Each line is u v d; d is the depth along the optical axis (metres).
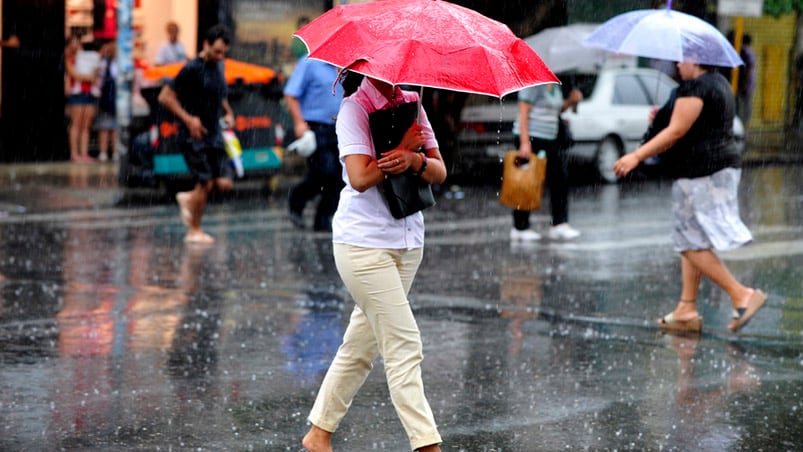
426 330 25.61
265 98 52.31
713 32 25.55
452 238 40.50
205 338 24.27
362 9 15.05
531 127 40.09
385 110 15.02
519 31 68.69
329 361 22.52
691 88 25.25
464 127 58.41
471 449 17.30
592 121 58.31
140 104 51.31
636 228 43.78
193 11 56.78
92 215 44.44
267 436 17.66
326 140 39.62
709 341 25.08
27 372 21.06
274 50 57.97
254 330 25.14
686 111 25.11
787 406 20.02
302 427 18.17
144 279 31.11
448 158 58.56
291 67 58.47
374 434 17.94
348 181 15.20
